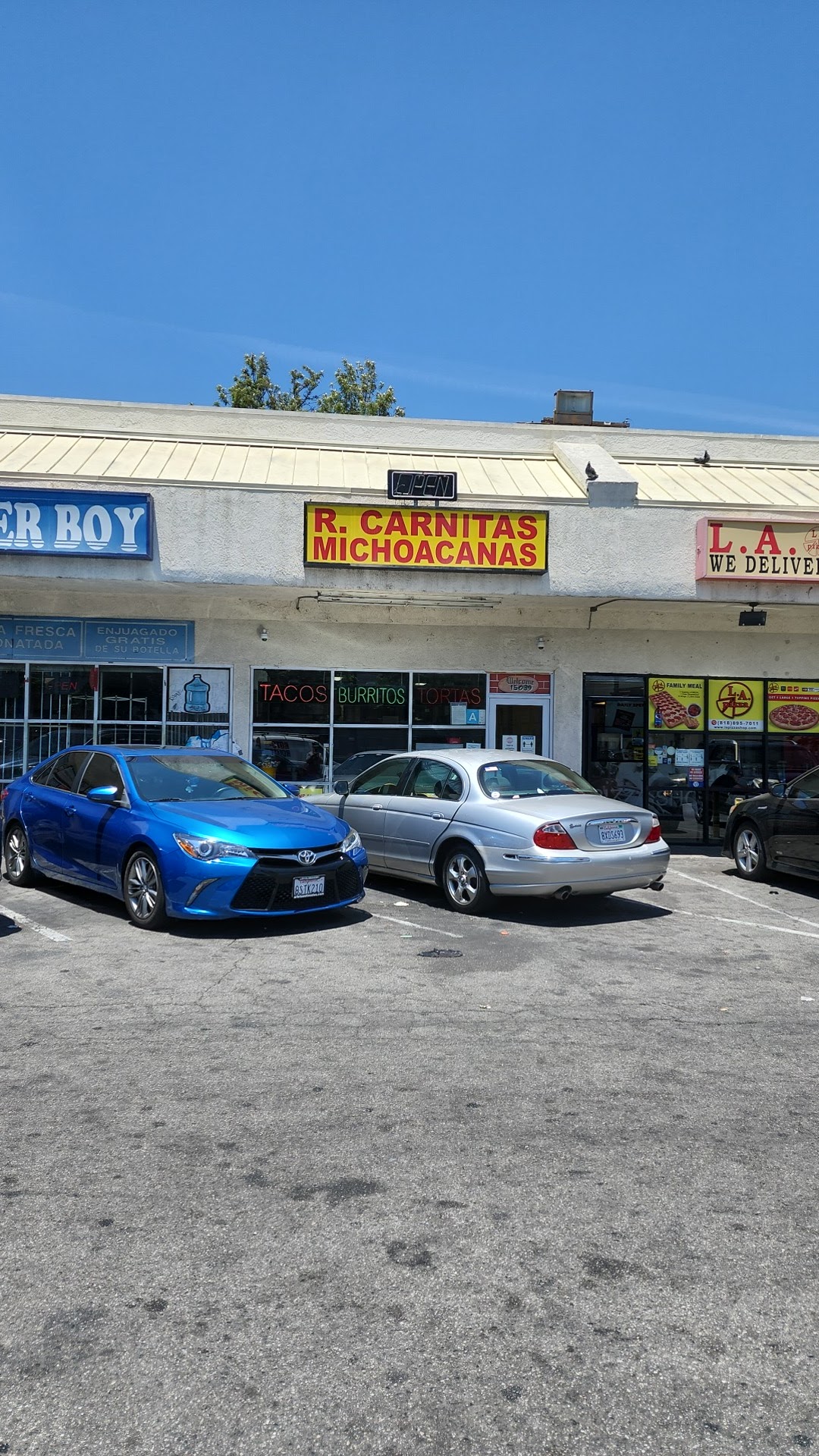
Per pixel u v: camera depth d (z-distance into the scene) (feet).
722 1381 9.29
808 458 58.80
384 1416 8.80
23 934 27.35
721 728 50.96
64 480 41.27
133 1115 15.14
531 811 29.07
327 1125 14.78
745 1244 11.63
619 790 50.29
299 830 27.45
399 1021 19.75
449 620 49.47
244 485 41.78
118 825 28.94
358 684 48.96
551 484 48.70
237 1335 9.87
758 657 51.24
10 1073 16.87
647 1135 14.55
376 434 55.47
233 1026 19.39
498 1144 14.19
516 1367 9.45
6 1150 13.91
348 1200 12.54
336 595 45.11
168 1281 10.79
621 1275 10.96
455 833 30.40
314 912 30.14
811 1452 8.42
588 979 23.32
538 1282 10.82
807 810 35.50
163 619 47.60
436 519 42.42
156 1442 8.50
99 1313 10.21
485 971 23.76
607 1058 17.85
